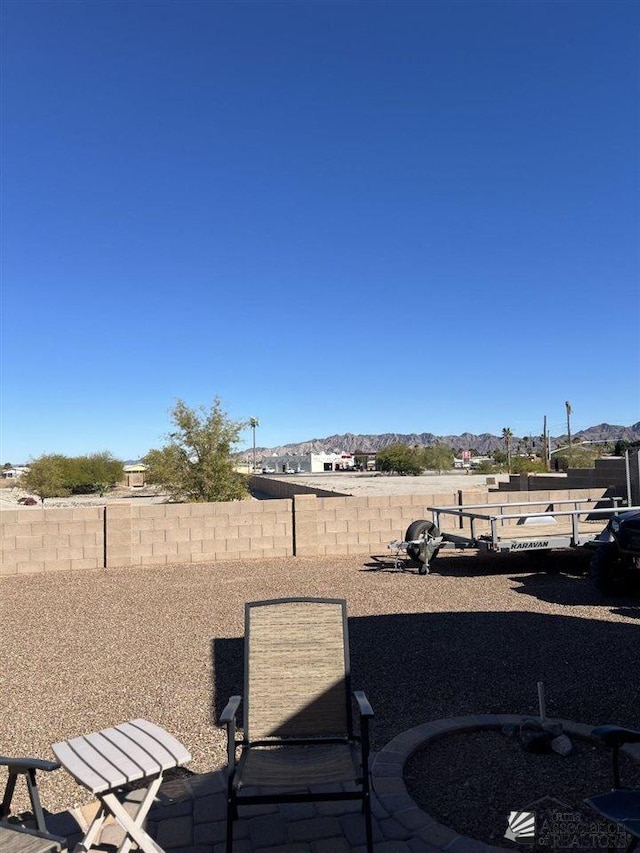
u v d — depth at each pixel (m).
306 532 14.14
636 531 9.30
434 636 7.55
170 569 12.89
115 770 2.93
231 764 3.21
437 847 3.31
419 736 4.57
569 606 9.05
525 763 4.27
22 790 4.14
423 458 74.88
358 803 3.73
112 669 6.66
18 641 7.85
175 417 21.53
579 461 33.56
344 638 3.89
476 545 11.42
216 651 7.20
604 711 5.16
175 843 3.40
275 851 3.32
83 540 13.14
